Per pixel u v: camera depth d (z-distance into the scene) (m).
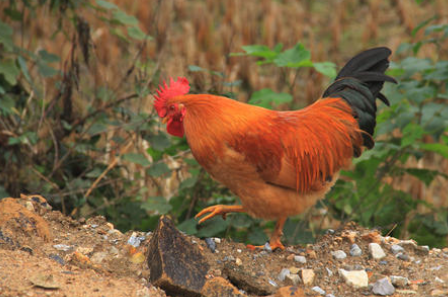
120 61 28.19
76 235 14.81
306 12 47.81
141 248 14.36
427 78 20.92
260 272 13.57
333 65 20.22
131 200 22.20
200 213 14.62
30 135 20.50
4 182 21.50
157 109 14.59
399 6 45.12
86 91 27.16
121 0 40.12
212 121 13.52
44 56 22.03
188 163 20.23
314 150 14.05
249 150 13.34
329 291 12.94
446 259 14.28
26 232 13.93
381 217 21.14
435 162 28.67
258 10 46.50
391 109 21.23
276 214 14.29
